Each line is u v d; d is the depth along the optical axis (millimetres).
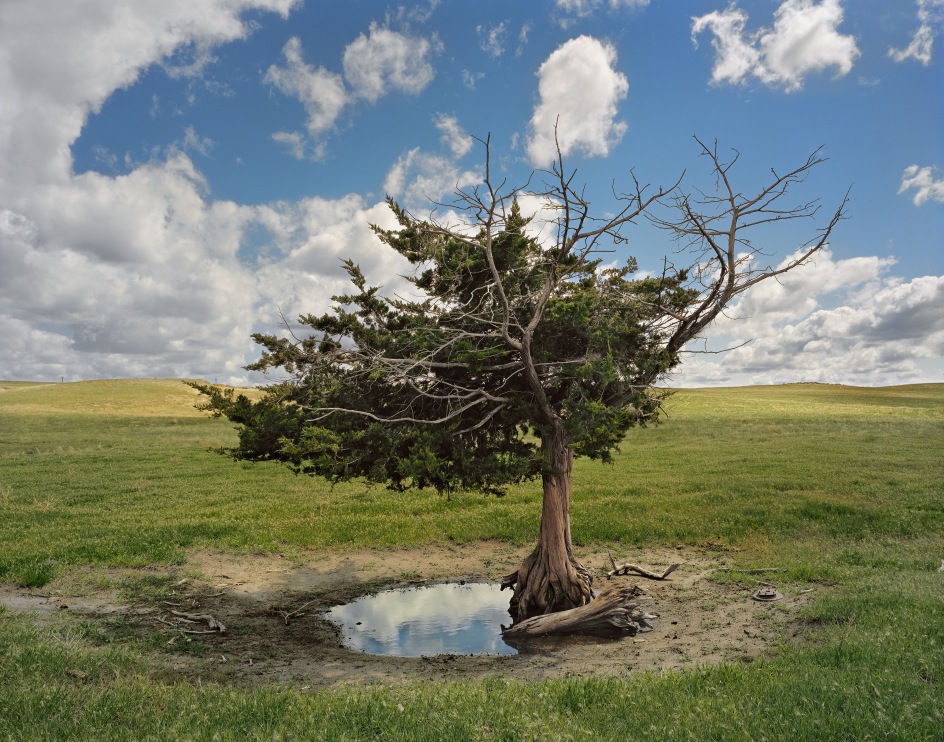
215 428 65188
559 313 15289
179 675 11273
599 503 27641
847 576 16062
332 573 19578
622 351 15852
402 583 18688
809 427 54812
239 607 16375
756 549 20406
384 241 15984
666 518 24422
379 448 15242
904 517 22734
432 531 23594
